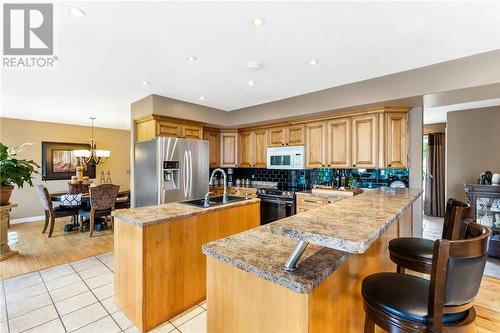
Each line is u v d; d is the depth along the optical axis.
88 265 3.08
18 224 5.11
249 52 2.30
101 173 6.35
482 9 1.66
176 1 1.57
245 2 1.59
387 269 2.03
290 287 0.92
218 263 1.23
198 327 1.93
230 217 2.56
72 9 1.64
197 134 4.33
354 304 1.35
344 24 1.85
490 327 1.98
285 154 4.33
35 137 5.39
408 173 3.36
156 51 2.26
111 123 5.86
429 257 1.52
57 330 1.89
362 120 3.46
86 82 3.05
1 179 3.12
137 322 1.90
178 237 2.08
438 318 0.93
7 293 2.42
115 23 1.81
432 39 2.06
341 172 4.10
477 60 2.33
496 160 4.29
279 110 3.98
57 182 5.66
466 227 1.34
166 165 3.65
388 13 1.71
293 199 3.96
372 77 2.96
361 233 0.95
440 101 2.94
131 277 1.97
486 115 4.37
